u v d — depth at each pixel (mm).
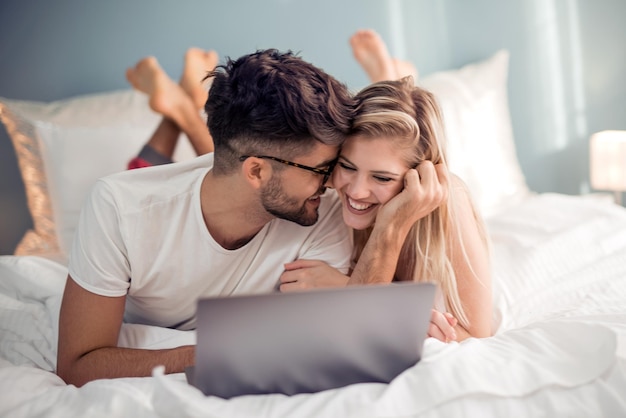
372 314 873
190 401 820
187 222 1227
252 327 839
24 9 2385
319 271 1292
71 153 2127
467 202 1418
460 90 2475
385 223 1215
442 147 1279
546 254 1724
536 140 2834
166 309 1322
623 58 2801
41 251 2145
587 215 2033
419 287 868
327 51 2631
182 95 2113
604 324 1022
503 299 1510
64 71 2428
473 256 1357
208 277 1276
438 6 2707
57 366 1189
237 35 2545
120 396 879
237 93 1114
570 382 889
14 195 2434
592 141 2656
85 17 2422
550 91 2811
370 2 2645
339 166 1246
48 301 1456
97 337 1184
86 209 1206
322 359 901
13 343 1327
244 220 1220
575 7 2773
